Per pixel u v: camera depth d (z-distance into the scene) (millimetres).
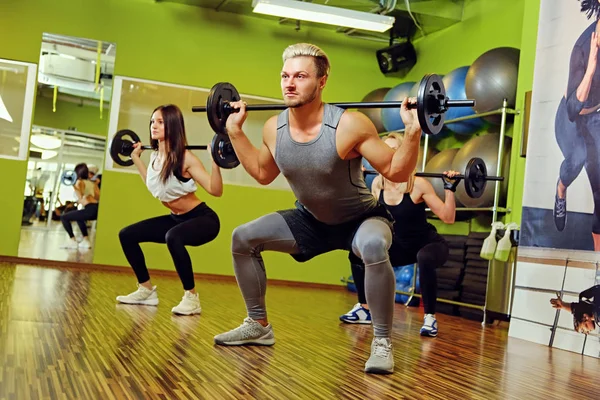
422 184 3449
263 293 2570
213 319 3236
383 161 2160
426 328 3445
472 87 4836
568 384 2404
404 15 6211
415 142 2111
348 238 2418
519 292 3814
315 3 5793
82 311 3053
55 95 6402
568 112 3604
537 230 3736
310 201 2299
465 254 4996
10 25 5879
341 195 2270
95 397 1583
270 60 6559
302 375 2086
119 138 3980
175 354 2234
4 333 2295
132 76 6184
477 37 5809
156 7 6242
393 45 6645
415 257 3584
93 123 6551
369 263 2244
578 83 3555
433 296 3463
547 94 3777
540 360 2961
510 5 5426
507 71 4707
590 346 3293
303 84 2141
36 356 1979
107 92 6477
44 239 6523
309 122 2207
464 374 2389
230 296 4590
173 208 3500
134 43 6191
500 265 4352
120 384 1737
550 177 3689
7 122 5855
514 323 3820
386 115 6066
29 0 5930
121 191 6098
